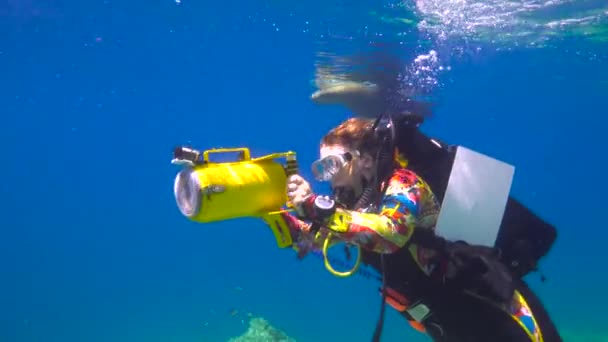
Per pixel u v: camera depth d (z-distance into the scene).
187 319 23.00
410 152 2.63
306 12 11.31
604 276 39.06
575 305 21.36
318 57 14.72
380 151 2.57
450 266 2.50
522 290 2.72
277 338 12.28
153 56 17.17
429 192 2.57
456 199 2.59
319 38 13.03
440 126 39.66
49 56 17.39
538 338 2.55
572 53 15.70
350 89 17.25
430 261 2.55
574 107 31.08
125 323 23.86
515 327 2.50
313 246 2.94
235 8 11.54
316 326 19.53
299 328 19.02
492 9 11.05
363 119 2.82
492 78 19.47
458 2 10.73
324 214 2.21
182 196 2.58
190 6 11.73
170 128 51.38
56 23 13.71
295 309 24.81
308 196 2.36
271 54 15.59
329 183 2.77
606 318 17.83
